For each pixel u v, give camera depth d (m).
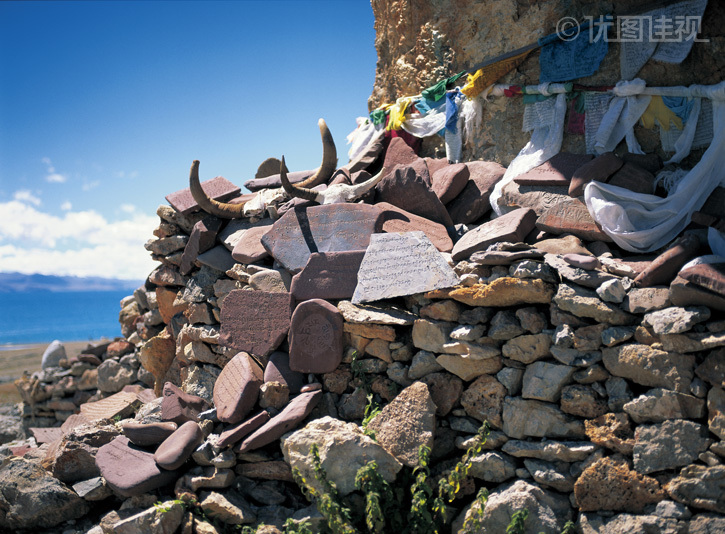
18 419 4.69
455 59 3.19
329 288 2.36
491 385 2.03
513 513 1.82
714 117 2.28
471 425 2.05
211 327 2.79
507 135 2.92
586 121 2.59
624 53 2.50
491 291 2.02
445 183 2.78
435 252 2.22
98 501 2.24
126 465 2.18
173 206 3.19
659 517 1.69
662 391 1.76
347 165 3.44
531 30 2.82
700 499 1.66
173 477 2.14
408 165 2.95
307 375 2.32
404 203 2.73
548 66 2.70
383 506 1.88
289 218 2.66
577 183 2.35
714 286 1.71
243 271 2.76
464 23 3.12
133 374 3.93
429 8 3.30
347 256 2.38
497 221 2.36
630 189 2.34
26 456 2.61
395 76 3.58
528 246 2.11
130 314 4.27
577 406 1.88
